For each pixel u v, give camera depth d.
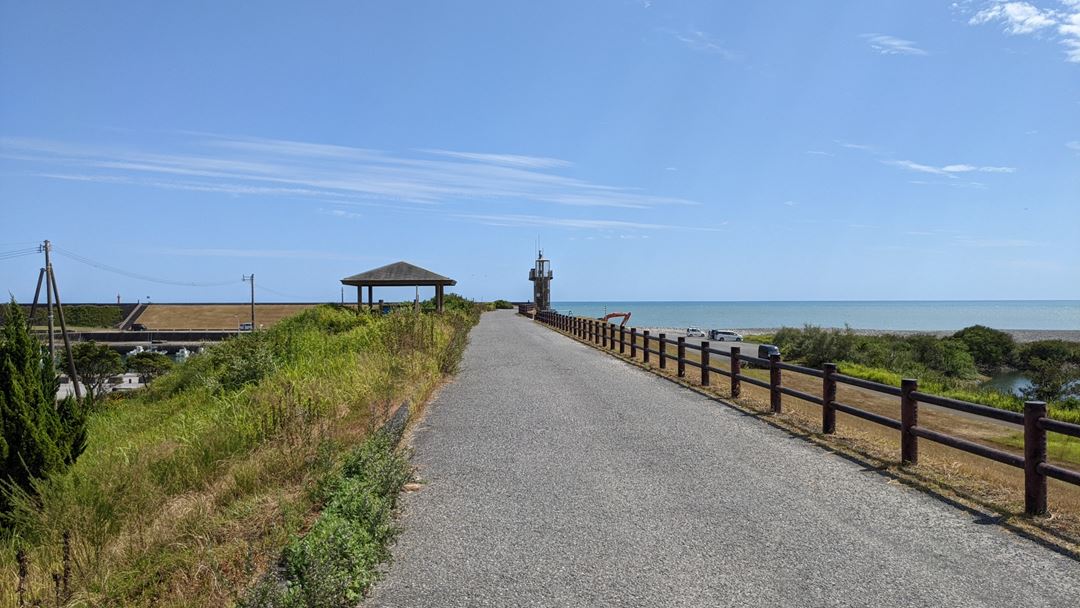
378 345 16.59
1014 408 18.55
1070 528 5.77
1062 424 5.84
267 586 3.97
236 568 4.63
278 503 5.82
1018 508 6.27
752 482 7.25
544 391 14.14
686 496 6.76
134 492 6.58
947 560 5.09
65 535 4.82
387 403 9.94
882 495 6.75
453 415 11.34
